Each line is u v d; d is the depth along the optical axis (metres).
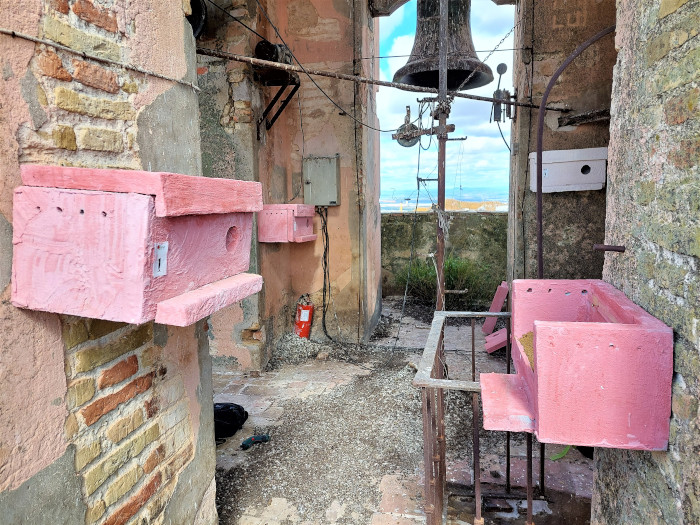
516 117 3.86
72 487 1.15
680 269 1.04
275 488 2.33
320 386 3.59
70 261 0.97
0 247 0.98
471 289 5.93
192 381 1.71
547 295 1.67
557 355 1.10
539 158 2.37
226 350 3.92
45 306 1.00
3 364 0.97
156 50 1.45
